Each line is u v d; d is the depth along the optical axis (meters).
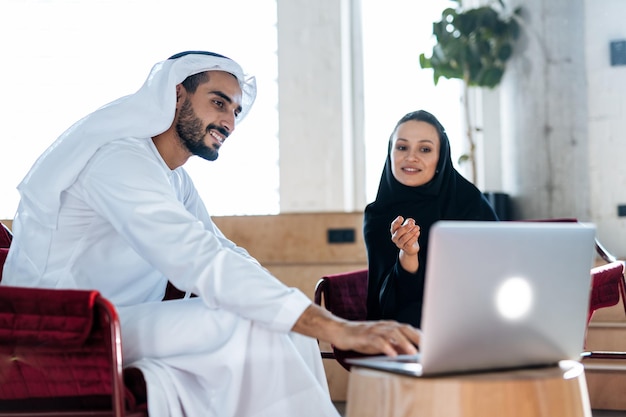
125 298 2.42
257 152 5.35
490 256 1.57
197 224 2.17
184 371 2.12
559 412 1.62
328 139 5.28
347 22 5.43
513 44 5.04
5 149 5.46
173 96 2.38
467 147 5.36
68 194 2.31
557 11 4.94
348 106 5.39
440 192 2.80
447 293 1.54
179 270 2.13
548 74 4.93
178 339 2.16
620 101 4.93
